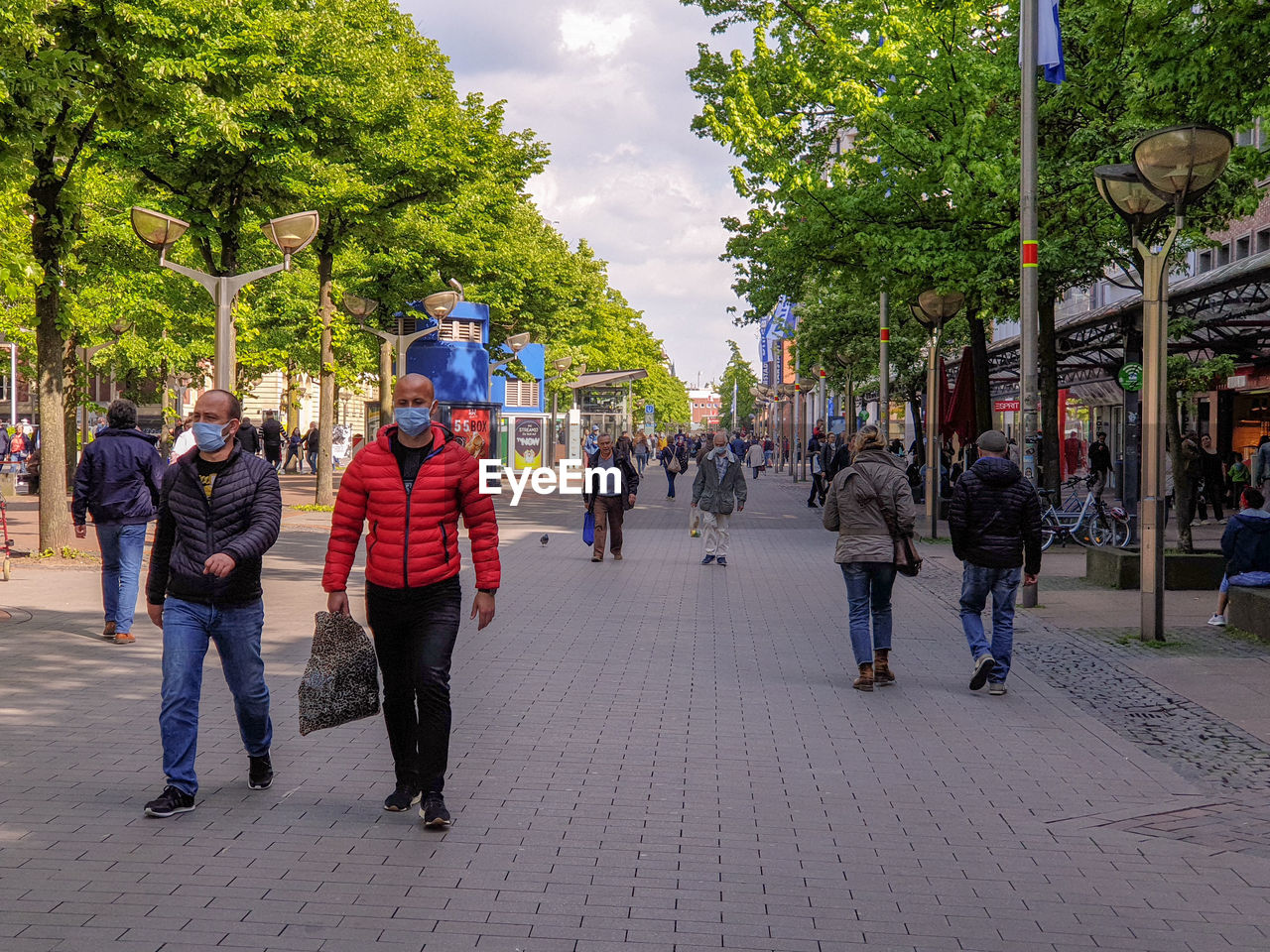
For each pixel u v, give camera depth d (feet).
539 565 61.11
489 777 22.16
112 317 90.94
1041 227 65.00
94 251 87.51
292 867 17.20
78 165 61.67
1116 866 17.97
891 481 30.99
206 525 20.03
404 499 19.48
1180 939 15.24
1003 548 30.53
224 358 49.80
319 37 76.74
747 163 72.33
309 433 172.86
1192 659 35.40
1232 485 96.99
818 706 28.99
